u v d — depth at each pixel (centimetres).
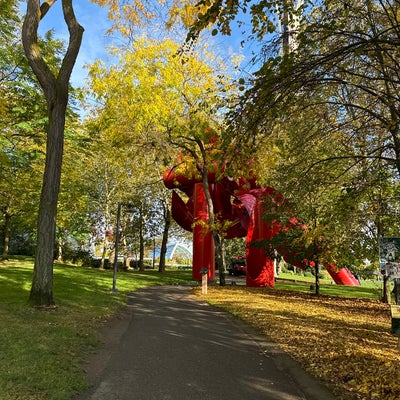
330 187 1076
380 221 1325
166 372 603
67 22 1175
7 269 2331
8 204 3184
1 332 730
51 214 1095
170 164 2342
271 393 529
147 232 4209
